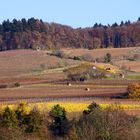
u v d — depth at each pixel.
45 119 102.19
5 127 85.50
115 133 77.12
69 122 93.88
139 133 77.81
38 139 88.75
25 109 109.88
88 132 77.88
